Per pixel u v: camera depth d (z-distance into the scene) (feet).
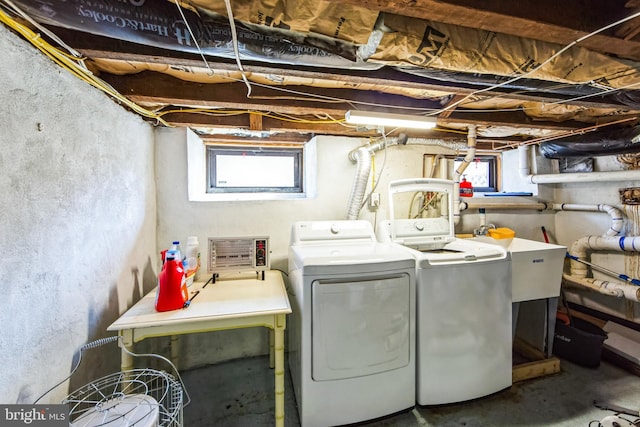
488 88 4.64
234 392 6.05
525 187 9.80
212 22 2.76
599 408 5.50
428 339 5.30
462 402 5.54
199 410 5.52
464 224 8.98
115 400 3.44
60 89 3.48
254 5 2.57
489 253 5.79
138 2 2.56
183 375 6.63
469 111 6.19
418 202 8.37
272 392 6.05
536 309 7.21
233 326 4.37
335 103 5.43
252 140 8.00
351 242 6.54
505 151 10.25
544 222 9.74
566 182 9.15
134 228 5.52
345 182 7.91
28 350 3.00
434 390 5.36
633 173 7.44
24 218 2.95
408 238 6.93
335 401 4.88
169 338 6.59
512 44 3.30
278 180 8.62
